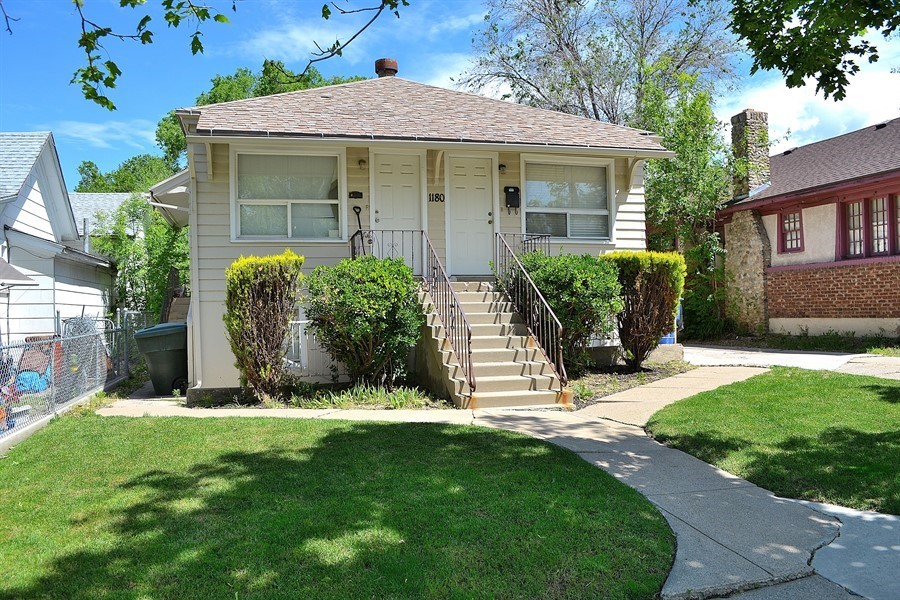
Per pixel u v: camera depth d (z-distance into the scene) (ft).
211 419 23.95
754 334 58.08
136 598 10.35
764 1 18.61
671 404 25.94
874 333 46.75
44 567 11.51
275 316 28.76
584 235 39.24
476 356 29.40
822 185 49.93
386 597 10.44
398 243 36.09
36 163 47.14
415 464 17.69
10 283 33.86
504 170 38.01
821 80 19.15
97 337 33.24
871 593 10.96
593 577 11.25
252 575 11.10
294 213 34.53
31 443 20.99
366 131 33.99
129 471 17.38
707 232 62.49
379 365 29.58
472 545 12.32
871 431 20.26
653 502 15.34
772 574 11.55
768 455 18.51
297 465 17.53
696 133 59.16
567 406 27.30
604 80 77.25
